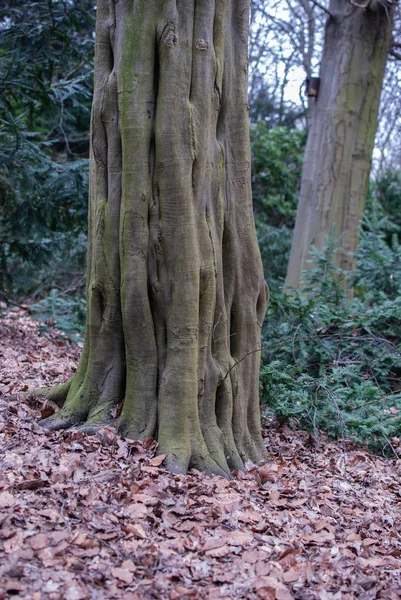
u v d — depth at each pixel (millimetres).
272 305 7328
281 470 4871
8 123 7117
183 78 4332
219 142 4742
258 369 5246
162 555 3273
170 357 4484
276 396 6082
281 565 3432
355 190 12969
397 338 8141
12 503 3457
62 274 14109
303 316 7281
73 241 10008
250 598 3080
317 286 8797
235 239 4863
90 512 3535
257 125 18734
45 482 3744
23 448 4230
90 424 4605
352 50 12781
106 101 4488
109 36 4512
